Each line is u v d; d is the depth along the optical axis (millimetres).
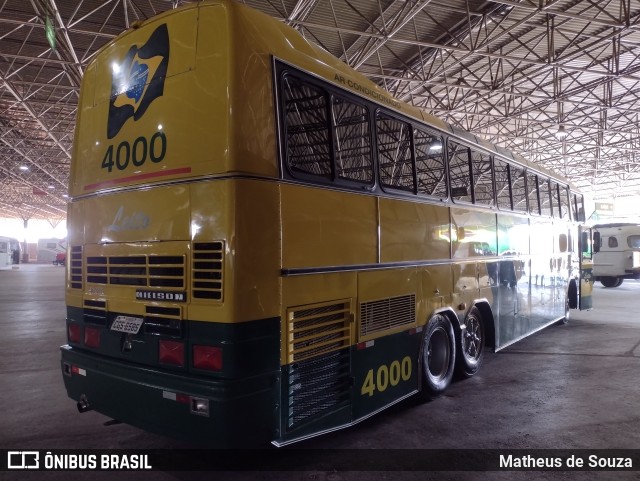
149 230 3445
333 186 3771
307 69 3641
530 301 8039
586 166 30031
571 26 12922
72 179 4301
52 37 9188
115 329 3627
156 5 11250
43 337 9219
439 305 5305
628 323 10891
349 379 3908
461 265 5793
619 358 7469
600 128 20609
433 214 5223
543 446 4133
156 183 3416
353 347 3949
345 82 4039
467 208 5992
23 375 6504
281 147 3330
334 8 11359
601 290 19859
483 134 22500
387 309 4398
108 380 3629
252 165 3121
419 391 5031
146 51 3643
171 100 3402
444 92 18297
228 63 3143
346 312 3879
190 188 3215
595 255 21109
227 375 2996
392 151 4637
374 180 4305
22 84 16203
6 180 35969
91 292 3924
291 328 3342
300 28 12164
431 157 5305
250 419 3066
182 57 3389
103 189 3865
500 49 13852
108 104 3932
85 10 11453
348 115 4059
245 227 3053
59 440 4285
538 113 20734
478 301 6180
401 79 14164
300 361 3430
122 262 3646
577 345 8484
